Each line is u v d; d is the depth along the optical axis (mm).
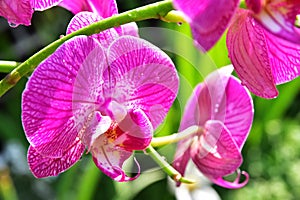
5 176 1158
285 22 500
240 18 513
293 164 1229
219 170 570
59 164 515
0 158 1253
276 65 554
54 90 491
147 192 1226
